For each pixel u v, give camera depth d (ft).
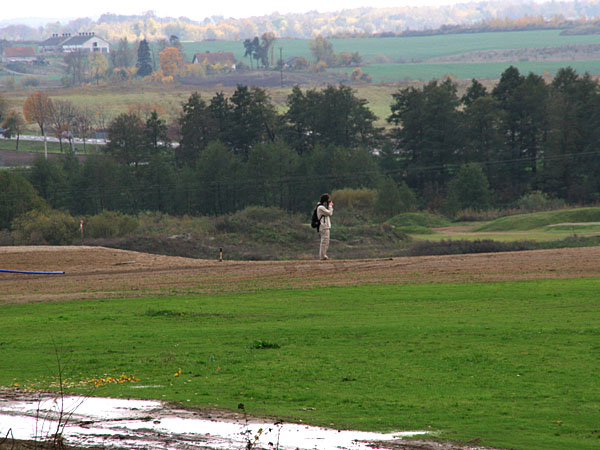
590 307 229.04
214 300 273.95
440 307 241.55
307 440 105.60
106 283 335.88
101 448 104.58
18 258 421.18
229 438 107.65
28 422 118.21
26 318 241.96
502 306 238.27
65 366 164.86
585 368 149.89
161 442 106.52
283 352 176.14
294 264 367.66
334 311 240.73
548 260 343.67
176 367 160.86
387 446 102.06
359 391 135.85
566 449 98.27
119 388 141.28
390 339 189.06
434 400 127.54
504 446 100.32
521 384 138.21
